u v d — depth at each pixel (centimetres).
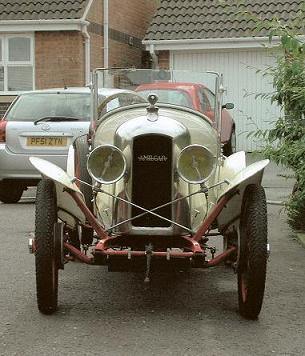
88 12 2512
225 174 722
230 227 698
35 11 2455
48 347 566
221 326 624
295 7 2536
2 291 736
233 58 2541
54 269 645
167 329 614
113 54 2738
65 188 645
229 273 828
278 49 962
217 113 766
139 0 2969
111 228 659
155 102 684
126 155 655
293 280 797
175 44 2541
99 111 775
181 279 798
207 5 2608
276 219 1202
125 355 549
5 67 2519
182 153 641
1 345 570
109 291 743
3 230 1089
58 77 2488
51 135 1307
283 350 564
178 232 656
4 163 1317
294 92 986
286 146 1002
